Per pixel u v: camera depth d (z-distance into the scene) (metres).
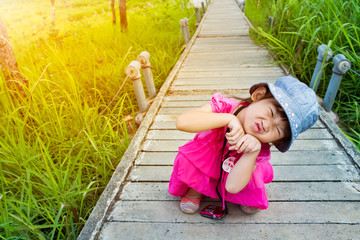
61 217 2.23
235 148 1.49
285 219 1.93
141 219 1.98
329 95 3.60
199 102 4.02
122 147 3.06
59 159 2.72
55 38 6.07
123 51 6.75
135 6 15.32
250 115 1.47
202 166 1.80
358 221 1.90
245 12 13.71
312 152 2.71
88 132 3.06
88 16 13.37
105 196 2.20
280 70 5.20
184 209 2.00
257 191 1.79
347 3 4.82
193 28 11.06
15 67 3.64
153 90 4.41
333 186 2.23
